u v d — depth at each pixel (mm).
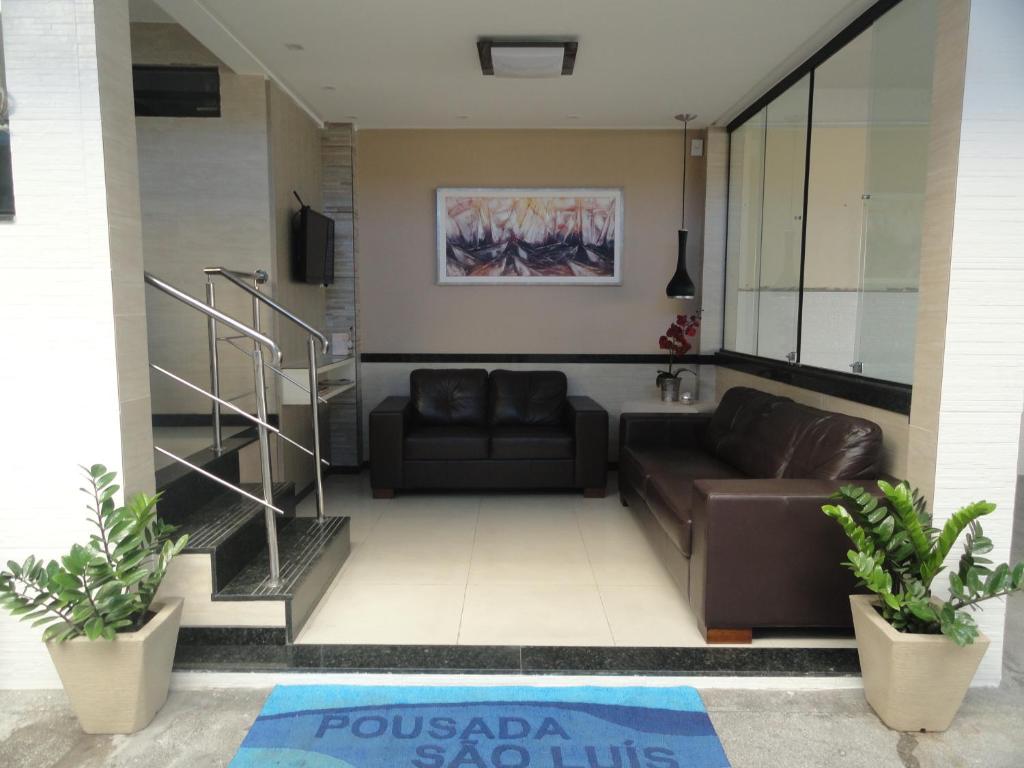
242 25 3082
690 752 1981
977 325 2256
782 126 3904
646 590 3020
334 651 2463
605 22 3031
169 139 3770
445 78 3842
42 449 2240
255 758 1946
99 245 2176
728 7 2867
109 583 2004
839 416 2869
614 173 5094
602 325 5219
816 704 2232
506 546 3602
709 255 5008
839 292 3189
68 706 2229
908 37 2629
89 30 2102
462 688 2285
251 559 2805
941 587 2365
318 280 4367
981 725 2125
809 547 2426
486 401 5035
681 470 3529
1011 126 2178
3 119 2123
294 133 4223
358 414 5180
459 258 5160
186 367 3842
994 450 2299
